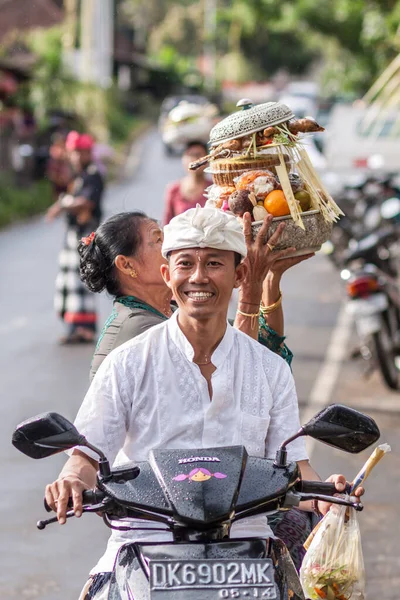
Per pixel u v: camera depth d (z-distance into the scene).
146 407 4.46
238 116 5.36
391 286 12.20
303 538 5.04
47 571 7.46
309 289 19.69
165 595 3.81
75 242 14.70
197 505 3.90
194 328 4.40
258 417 4.51
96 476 4.24
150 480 4.04
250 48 110.50
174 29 126.00
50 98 45.97
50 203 38.06
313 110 45.66
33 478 9.34
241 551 3.96
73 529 8.28
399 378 12.20
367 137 24.80
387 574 7.35
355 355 12.94
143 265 5.55
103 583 4.28
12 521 8.34
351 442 4.26
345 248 18.83
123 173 47.91
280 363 4.61
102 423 4.43
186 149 10.94
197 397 4.44
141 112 86.12
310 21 47.41
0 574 7.39
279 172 5.26
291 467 4.18
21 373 13.13
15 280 20.72
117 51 108.62
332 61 64.94
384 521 8.31
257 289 5.13
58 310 15.02
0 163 39.31
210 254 4.32
